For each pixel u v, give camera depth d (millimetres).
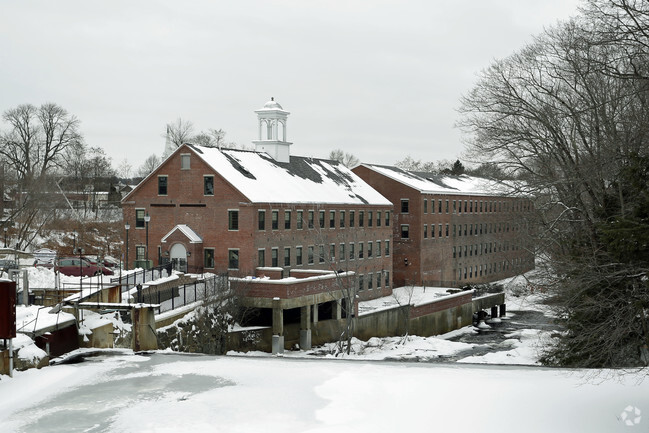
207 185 54719
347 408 15617
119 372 19328
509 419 14672
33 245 73438
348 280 47125
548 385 17469
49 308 23672
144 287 34750
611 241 14953
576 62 32750
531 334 57969
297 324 46500
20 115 97188
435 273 82312
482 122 37188
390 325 54750
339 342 44094
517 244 50969
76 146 102250
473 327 65562
